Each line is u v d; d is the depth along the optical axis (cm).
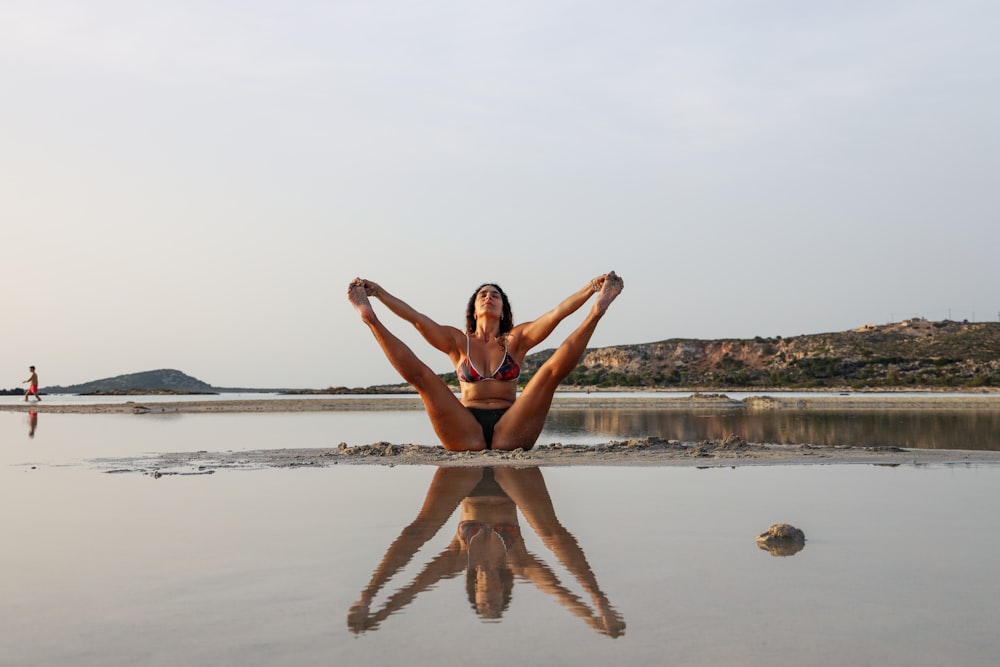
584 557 328
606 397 3534
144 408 2288
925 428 1275
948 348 7031
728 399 2977
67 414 2027
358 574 301
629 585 281
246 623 240
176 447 955
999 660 204
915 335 7669
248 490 554
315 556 334
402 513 448
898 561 319
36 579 297
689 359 7906
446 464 728
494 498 505
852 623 235
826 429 1265
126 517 438
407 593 272
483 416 868
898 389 5188
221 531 394
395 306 874
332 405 2483
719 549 343
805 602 258
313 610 253
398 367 828
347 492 541
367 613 249
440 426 850
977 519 415
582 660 204
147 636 228
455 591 275
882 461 722
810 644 217
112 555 338
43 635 230
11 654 214
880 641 219
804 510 446
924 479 593
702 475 626
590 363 8256
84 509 468
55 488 568
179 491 550
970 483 565
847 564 313
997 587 277
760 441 1014
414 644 218
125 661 207
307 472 673
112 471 687
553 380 849
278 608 256
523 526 403
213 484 589
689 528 395
